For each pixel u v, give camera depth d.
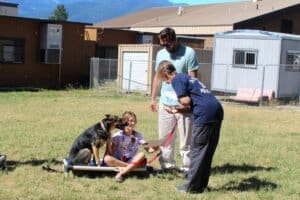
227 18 35.81
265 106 22.97
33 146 10.27
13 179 7.64
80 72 29.48
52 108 17.95
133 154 8.14
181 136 8.02
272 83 24.67
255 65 25.05
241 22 33.84
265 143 11.88
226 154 10.18
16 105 18.56
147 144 8.01
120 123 7.94
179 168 8.50
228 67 25.94
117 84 27.72
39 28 27.64
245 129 14.34
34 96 22.52
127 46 27.25
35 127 12.96
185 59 7.90
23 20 27.00
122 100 22.25
